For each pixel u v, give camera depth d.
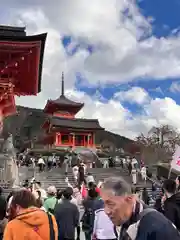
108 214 3.62
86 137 80.38
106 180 3.70
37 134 111.69
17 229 4.16
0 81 24.77
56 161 55.28
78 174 34.66
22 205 4.34
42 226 4.26
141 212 3.48
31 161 54.12
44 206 9.26
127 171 48.75
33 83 28.77
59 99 90.00
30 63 25.08
